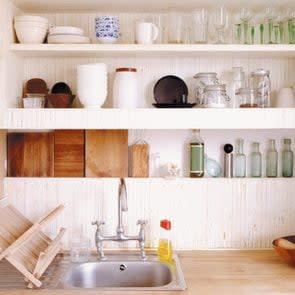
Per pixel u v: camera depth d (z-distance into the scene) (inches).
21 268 61.8
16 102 79.5
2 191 80.5
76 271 73.3
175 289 61.7
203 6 79.0
